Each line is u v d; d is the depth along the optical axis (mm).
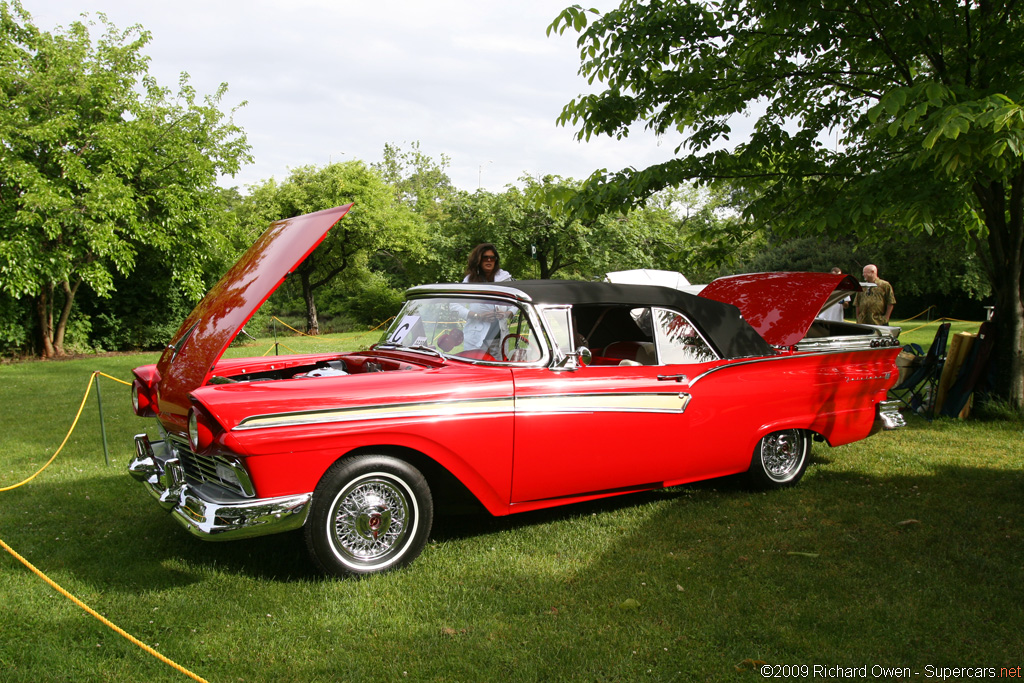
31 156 17984
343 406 3572
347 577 3650
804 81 7207
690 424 4680
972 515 4566
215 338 3969
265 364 4945
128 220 18391
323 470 3541
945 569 3715
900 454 6242
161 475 4070
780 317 5426
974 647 2922
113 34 21250
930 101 4633
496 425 3979
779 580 3615
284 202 33125
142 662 2848
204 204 22000
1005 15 6281
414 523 3820
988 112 4406
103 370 15586
